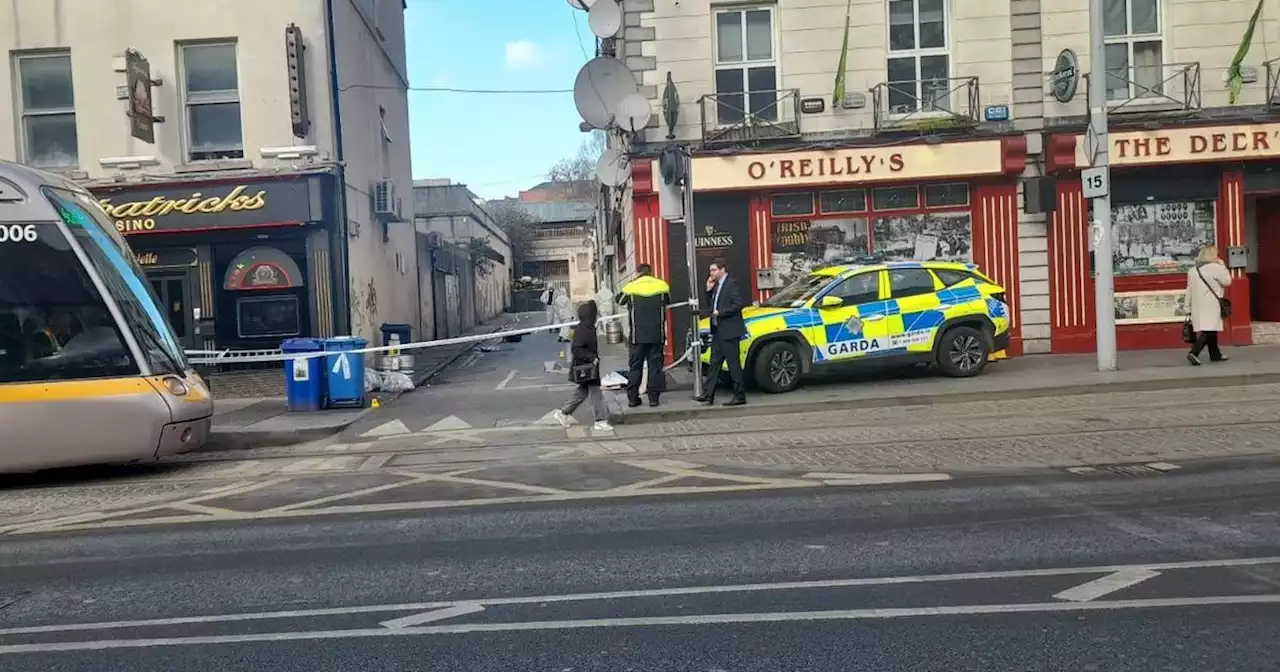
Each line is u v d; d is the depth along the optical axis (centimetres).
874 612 475
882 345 1287
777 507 698
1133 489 703
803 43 1584
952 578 523
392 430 1188
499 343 2834
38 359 893
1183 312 1589
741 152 1547
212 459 1054
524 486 815
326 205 1619
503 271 5403
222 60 1642
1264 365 1287
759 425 1092
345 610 507
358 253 1802
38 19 1603
